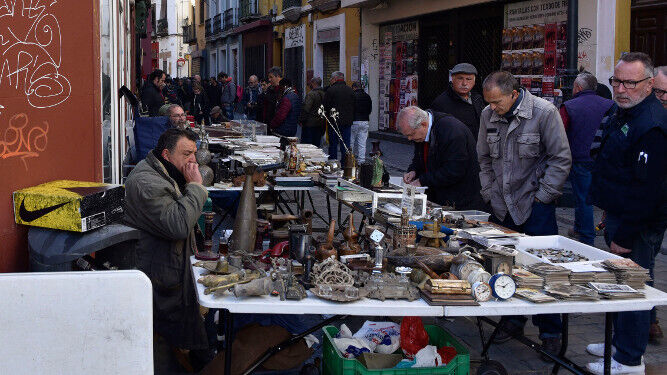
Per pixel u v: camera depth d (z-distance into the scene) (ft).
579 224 23.50
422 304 10.63
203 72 166.20
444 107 22.48
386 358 12.00
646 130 13.21
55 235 10.57
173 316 13.01
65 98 12.28
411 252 12.34
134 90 63.77
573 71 31.96
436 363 11.69
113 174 22.39
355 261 11.94
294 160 22.84
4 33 10.62
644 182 13.37
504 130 16.40
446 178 17.70
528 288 11.34
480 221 15.64
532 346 13.12
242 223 13.11
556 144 15.74
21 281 8.24
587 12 38.32
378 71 70.44
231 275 11.00
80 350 8.45
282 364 12.73
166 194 12.79
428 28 60.90
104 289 8.39
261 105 51.93
